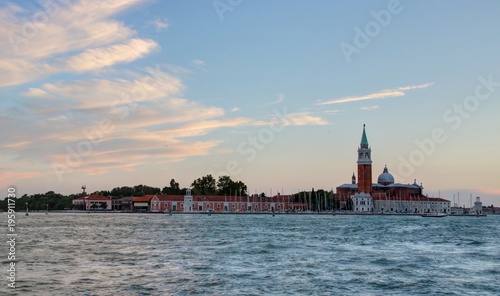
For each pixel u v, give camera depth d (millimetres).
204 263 70000
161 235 129750
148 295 48875
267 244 100250
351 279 57656
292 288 52406
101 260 73375
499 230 174375
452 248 95500
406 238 123562
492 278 59031
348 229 166750
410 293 50750
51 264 68938
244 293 49938
